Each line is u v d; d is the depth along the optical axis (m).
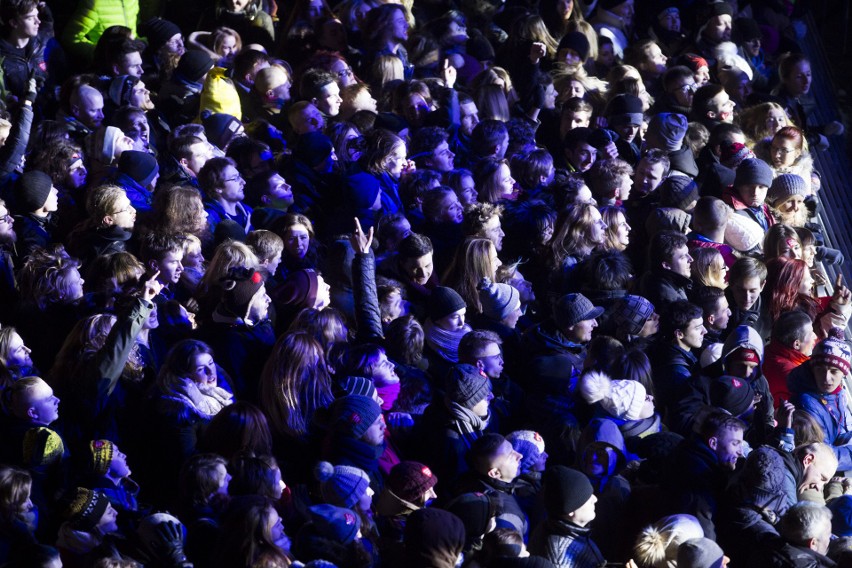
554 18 26.67
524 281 17.95
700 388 15.98
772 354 17.56
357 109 21.11
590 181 20.44
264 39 24.22
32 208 15.84
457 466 13.78
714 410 14.03
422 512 11.85
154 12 25.05
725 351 16.50
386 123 20.16
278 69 20.77
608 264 17.64
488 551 12.06
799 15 35.34
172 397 13.09
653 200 20.75
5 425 12.69
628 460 14.49
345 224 18.05
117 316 13.56
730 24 28.64
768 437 14.87
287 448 13.53
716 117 23.83
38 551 11.04
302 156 18.58
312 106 19.64
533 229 18.48
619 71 24.70
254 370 14.35
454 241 18.36
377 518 13.20
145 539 11.39
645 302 16.69
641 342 16.62
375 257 17.28
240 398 14.20
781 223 20.94
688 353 16.50
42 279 14.31
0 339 13.26
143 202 16.86
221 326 14.45
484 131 20.31
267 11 25.64
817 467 14.59
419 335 15.12
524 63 25.00
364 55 23.81
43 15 21.61
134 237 16.14
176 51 21.86
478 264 16.91
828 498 15.17
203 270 15.64
